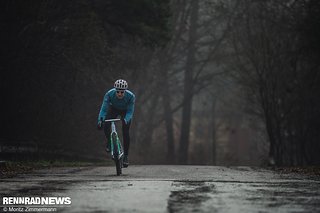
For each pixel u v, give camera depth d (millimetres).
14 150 42594
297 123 85875
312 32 57781
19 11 42188
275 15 78875
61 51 47781
